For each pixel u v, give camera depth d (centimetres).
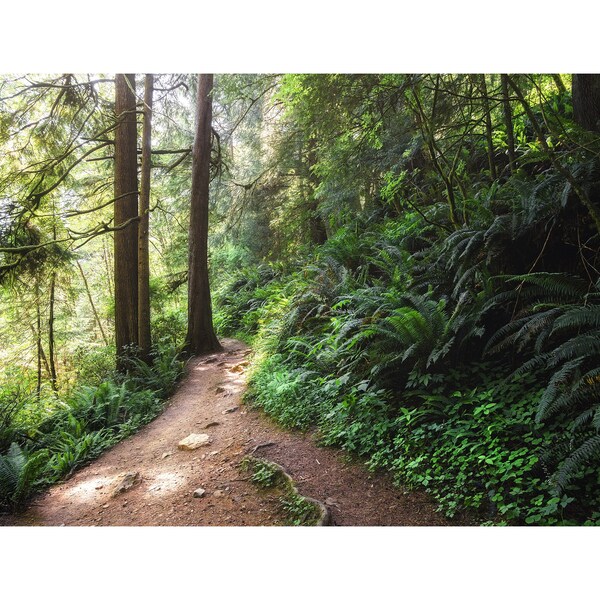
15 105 1070
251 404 669
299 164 1428
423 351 483
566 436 333
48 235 1214
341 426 488
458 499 335
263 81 789
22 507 487
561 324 354
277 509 378
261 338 1005
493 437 374
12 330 1599
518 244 498
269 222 1633
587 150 455
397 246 777
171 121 1309
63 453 624
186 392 860
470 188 746
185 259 1561
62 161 1112
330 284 836
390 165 879
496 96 709
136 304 1063
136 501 452
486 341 494
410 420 430
